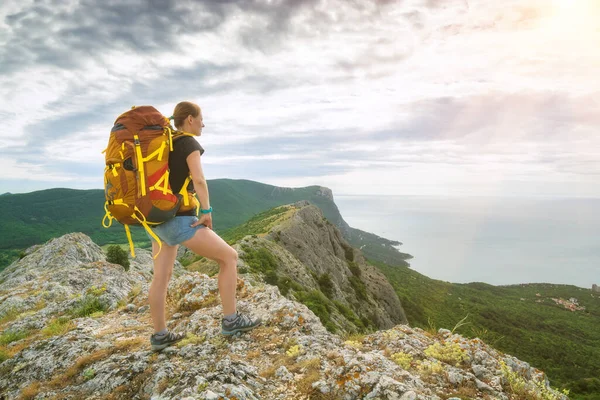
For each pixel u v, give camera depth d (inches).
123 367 178.1
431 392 156.3
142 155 135.8
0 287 1285.7
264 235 3063.5
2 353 253.1
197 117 161.8
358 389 146.9
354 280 3464.6
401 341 221.9
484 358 200.8
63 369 199.2
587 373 3890.3
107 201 140.7
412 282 7012.8
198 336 203.6
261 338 202.4
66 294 585.6
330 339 208.1
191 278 317.4
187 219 154.9
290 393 149.7
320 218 4360.2
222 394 132.4
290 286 1962.4
